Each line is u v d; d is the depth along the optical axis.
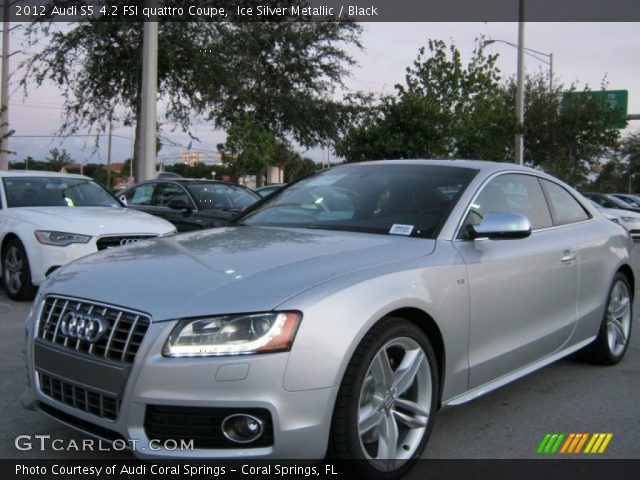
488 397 4.42
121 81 18.80
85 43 17.97
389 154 18.44
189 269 3.05
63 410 2.96
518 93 22.17
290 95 25.86
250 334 2.65
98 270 3.22
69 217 7.31
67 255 6.95
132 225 7.45
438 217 3.74
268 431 2.65
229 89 19.92
